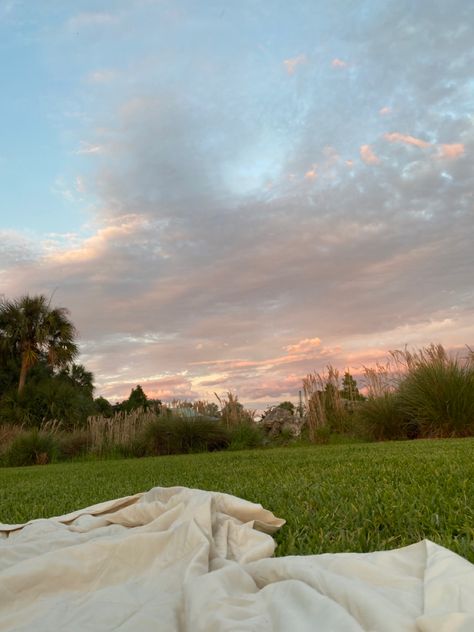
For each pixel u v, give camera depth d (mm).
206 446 11672
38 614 1288
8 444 12906
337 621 895
